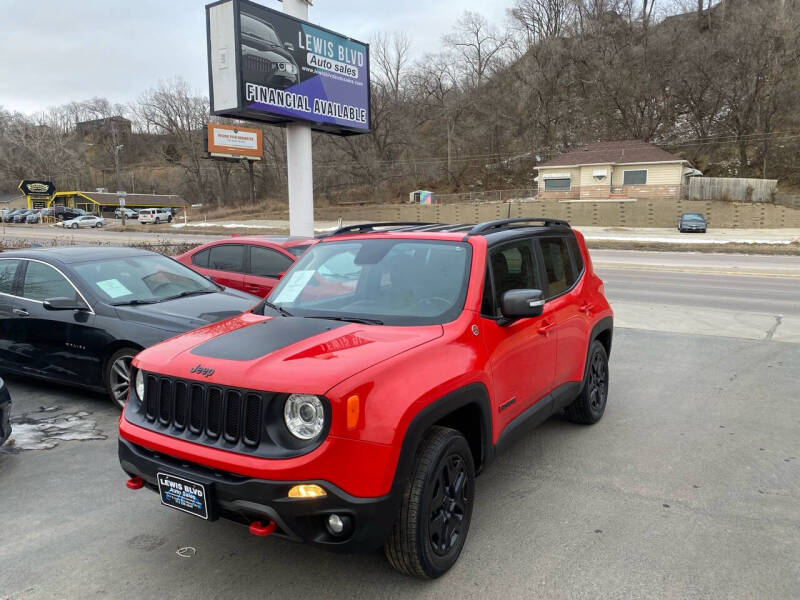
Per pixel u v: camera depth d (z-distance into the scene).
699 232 39.22
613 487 3.90
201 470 2.63
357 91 19.05
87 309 5.41
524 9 77.31
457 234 3.65
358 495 2.45
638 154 48.34
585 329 4.66
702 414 5.40
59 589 2.81
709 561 3.02
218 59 15.70
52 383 6.27
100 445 4.64
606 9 72.75
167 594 2.77
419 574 2.79
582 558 3.05
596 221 46.47
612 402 5.77
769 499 3.73
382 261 3.64
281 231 46.72
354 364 2.60
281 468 2.41
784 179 56.38
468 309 3.21
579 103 70.81
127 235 44.41
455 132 71.69
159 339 5.00
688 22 70.81
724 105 62.00
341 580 2.87
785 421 5.20
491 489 3.88
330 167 71.94
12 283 5.92
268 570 2.96
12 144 110.50
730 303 12.28
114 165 112.25
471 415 3.20
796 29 55.97
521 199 53.38
